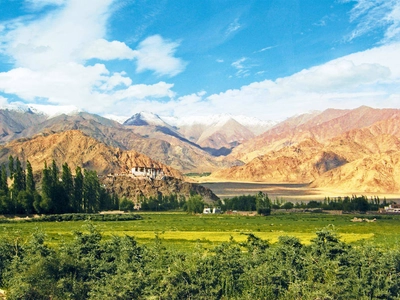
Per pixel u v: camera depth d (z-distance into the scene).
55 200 189.12
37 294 47.16
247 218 185.12
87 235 58.09
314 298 46.69
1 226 139.38
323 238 55.38
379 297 48.75
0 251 58.25
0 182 193.75
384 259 51.03
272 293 49.69
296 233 120.06
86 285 49.06
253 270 51.69
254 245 60.34
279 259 54.09
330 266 50.75
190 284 48.47
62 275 49.38
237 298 49.00
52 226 141.50
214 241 99.31
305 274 51.62
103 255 55.59
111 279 49.16
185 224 153.12
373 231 125.81
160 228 135.38
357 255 52.62
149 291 46.53
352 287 49.12
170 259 53.97
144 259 55.03
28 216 181.88
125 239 59.16
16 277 49.81
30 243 58.28
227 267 51.91
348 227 137.75
